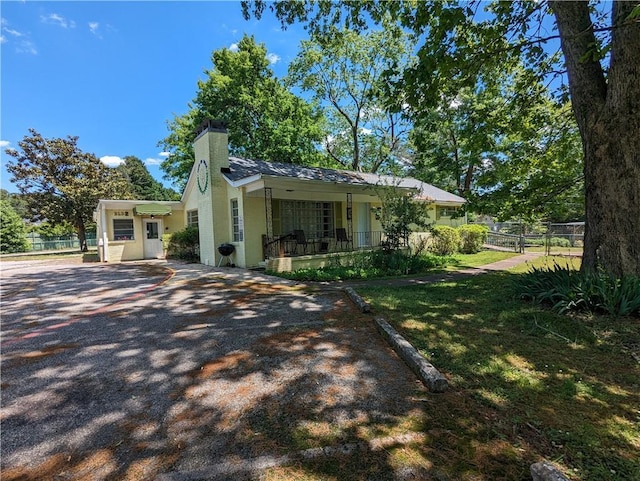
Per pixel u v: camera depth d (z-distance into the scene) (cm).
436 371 275
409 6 643
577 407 233
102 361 335
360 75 2122
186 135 2245
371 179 1454
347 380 284
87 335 417
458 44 611
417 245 1355
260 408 242
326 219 1286
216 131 1162
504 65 751
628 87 437
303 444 200
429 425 215
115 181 2217
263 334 408
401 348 332
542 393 253
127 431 219
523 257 1389
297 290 695
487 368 296
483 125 876
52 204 1989
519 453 186
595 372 287
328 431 212
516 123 821
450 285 735
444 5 580
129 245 1569
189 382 286
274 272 945
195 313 514
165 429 219
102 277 927
